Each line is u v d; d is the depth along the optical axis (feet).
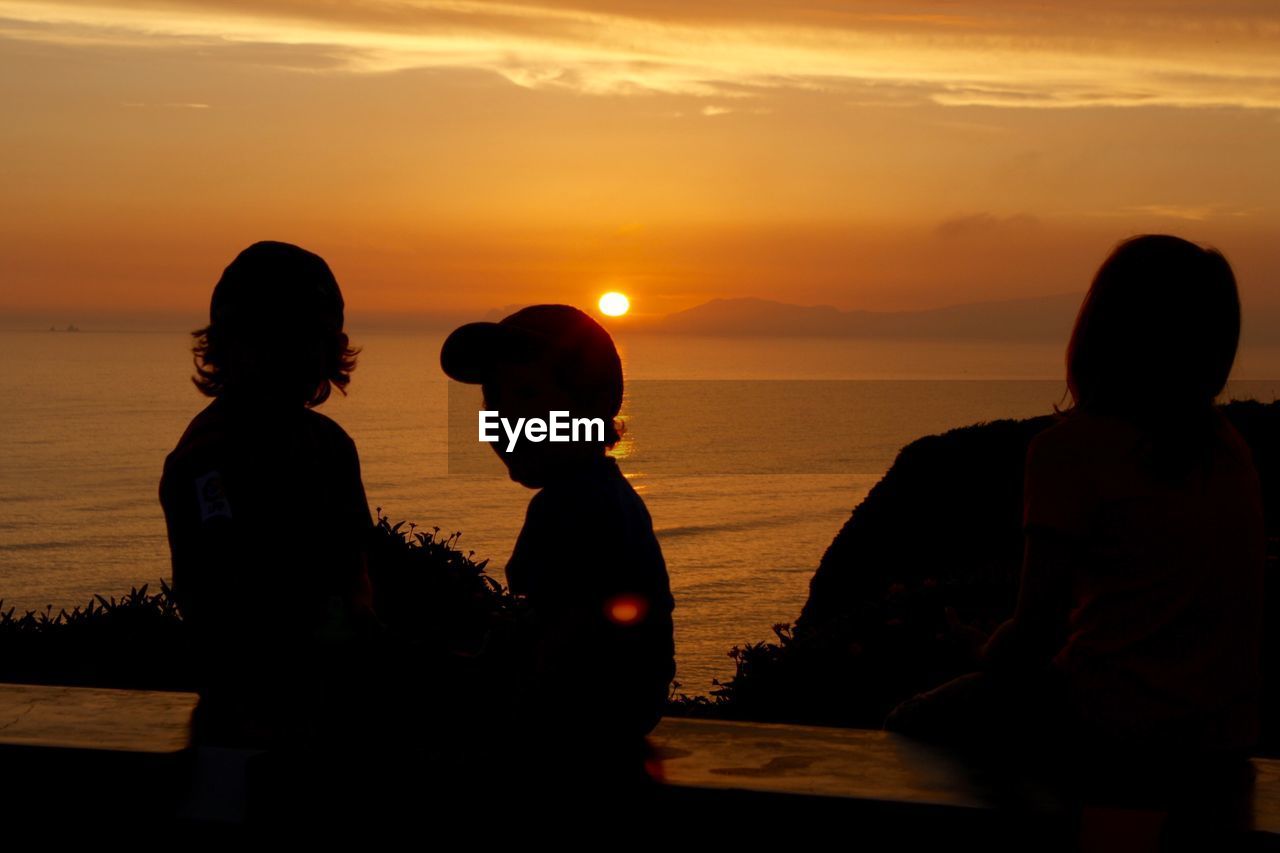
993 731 8.89
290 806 8.12
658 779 7.97
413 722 8.79
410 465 538.47
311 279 8.66
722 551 290.76
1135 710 8.04
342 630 8.54
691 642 187.62
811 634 21.25
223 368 8.61
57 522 388.37
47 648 17.38
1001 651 8.63
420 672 9.02
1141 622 8.09
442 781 7.97
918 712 9.27
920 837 7.64
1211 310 8.06
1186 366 8.07
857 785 7.97
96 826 8.22
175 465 8.16
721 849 7.83
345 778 8.10
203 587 8.04
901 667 18.57
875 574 55.47
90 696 9.61
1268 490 41.14
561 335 7.73
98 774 8.20
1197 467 8.05
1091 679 8.24
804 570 267.18
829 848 7.75
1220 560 8.01
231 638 8.24
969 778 8.16
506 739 7.97
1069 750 8.32
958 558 52.95
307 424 8.95
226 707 8.53
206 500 8.03
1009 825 7.51
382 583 19.39
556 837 7.77
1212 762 8.07
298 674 8.58
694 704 20.99
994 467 56.39
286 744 8.41
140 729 8.73
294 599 8.41
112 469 542.57
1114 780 8.09
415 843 8.03
